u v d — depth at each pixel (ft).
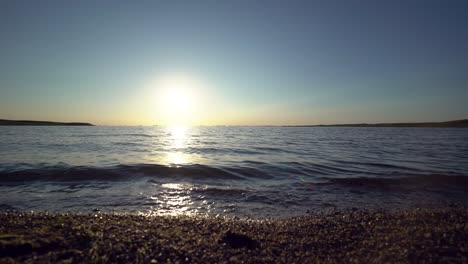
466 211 27.78
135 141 157.69
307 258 16.51
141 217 25.99
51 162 62.28
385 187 42.91
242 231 22.52
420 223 23.09
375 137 232.12
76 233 18.02
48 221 21.30
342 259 16.17
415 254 15.87
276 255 16.98
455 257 15.40
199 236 20.30
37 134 219.41
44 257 14.10
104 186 41.24
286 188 42.34
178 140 178.40
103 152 89.86
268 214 30.07
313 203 34.63
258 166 63.05
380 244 18.25
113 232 19.26
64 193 36.83
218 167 58.80
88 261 14.21
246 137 232.73
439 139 196.44
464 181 46.42
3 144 116.67
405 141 174.29
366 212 30.30
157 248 16.83
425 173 53.93
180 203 33.76
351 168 61.77
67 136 197.36
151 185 42.50
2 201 32.55
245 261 15.85
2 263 12.88
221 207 32.55
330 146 131.34
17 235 16.40
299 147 123.65
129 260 14.84
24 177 45.68
